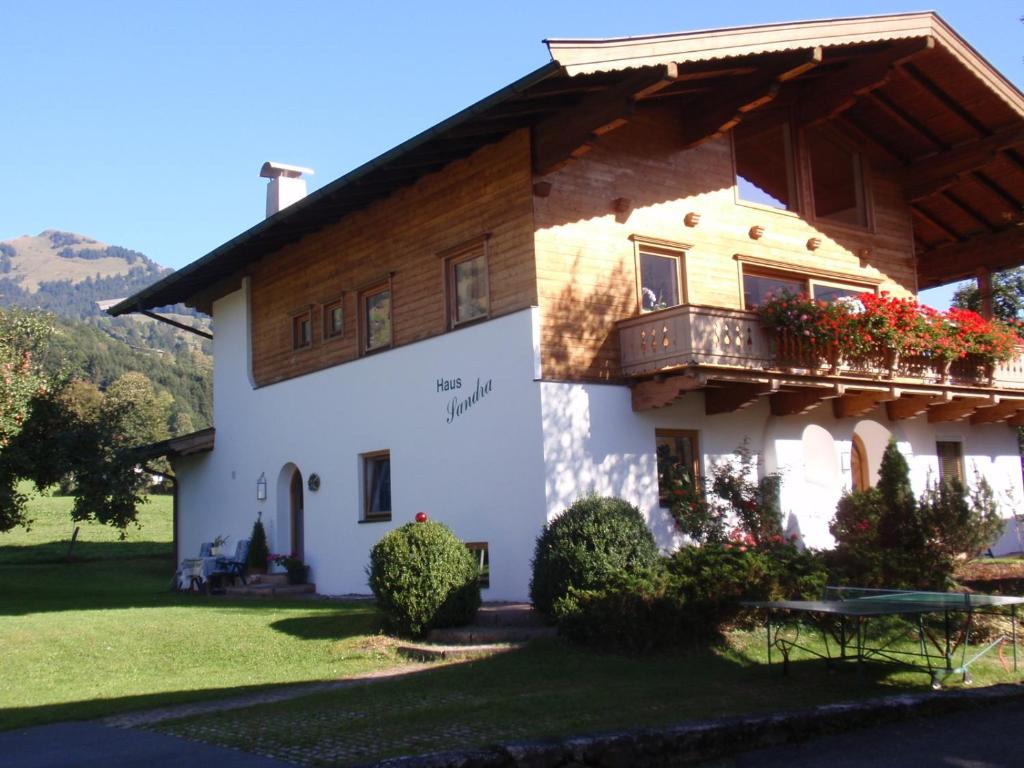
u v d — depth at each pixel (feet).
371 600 52.03
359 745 23.45
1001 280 86.22
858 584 41.68
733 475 50.06
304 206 55.42
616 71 41.83
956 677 33.14
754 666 34.09
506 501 46.65
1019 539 68.39
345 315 59.77
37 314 66.64
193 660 38.22
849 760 23.70
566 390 46.14
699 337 45.65
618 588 35.63
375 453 56.13
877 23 50.90
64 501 143.95
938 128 62.18
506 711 26.63
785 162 59.00
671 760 23.66
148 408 166.71
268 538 65.82
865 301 53.16
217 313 75.00
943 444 66.49
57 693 33.32
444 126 44.93
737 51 45.60
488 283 48.93
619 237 49.60
